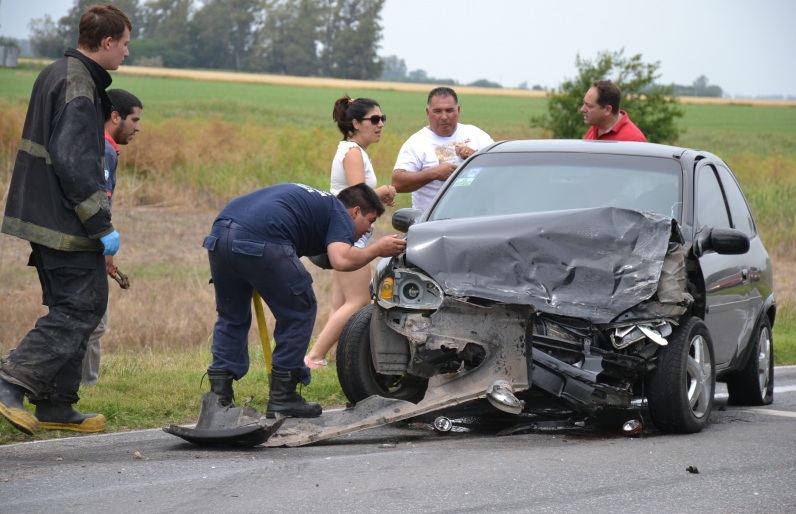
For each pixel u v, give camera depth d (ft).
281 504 26.17
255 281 34.88
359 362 38.52
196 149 163.53
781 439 36.81
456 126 52.95
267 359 37.37
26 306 70.59
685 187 42.96
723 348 43.98
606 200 42.29
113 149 41.11
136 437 36.14
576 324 36.37
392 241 36.78
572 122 171.83
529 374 35.19
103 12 34.71
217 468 30.07
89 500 26.45
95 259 35.27
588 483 28.94
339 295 49.42
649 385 37.06
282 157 176.76
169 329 64.03
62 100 33.94
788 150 350.64
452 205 43.68
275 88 643.86
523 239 37.93
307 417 35.99
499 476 29.37
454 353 36.68
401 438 36.42
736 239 40.98
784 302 83.56
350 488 27.84
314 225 35.70
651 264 37.06
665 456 32.83
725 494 28.27
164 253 103.50
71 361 35.63
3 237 107.76
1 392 33.60
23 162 34.37
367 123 47.73
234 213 35.14
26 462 31.35
